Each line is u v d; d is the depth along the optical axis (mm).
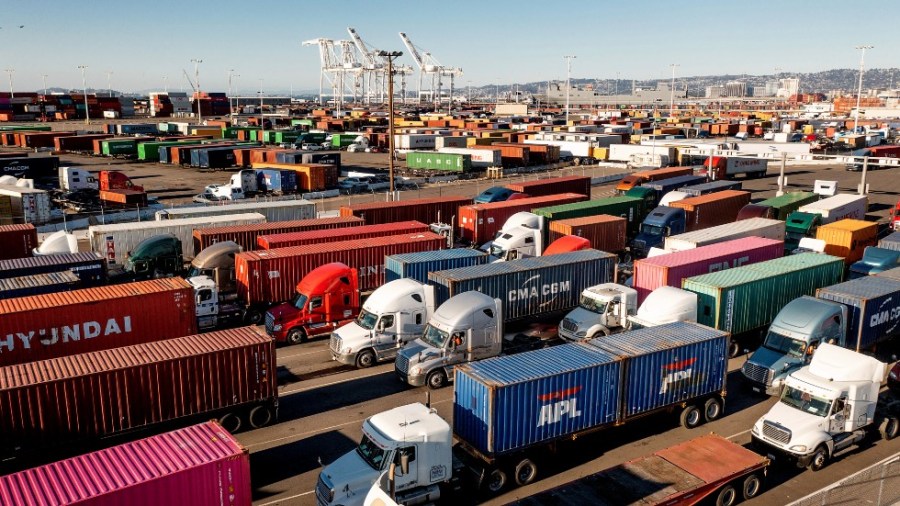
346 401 24672
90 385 18969
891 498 16922
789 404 20328
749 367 24359
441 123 179000
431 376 25109
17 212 56781
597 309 28438
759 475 17719
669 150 99312
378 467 16281
